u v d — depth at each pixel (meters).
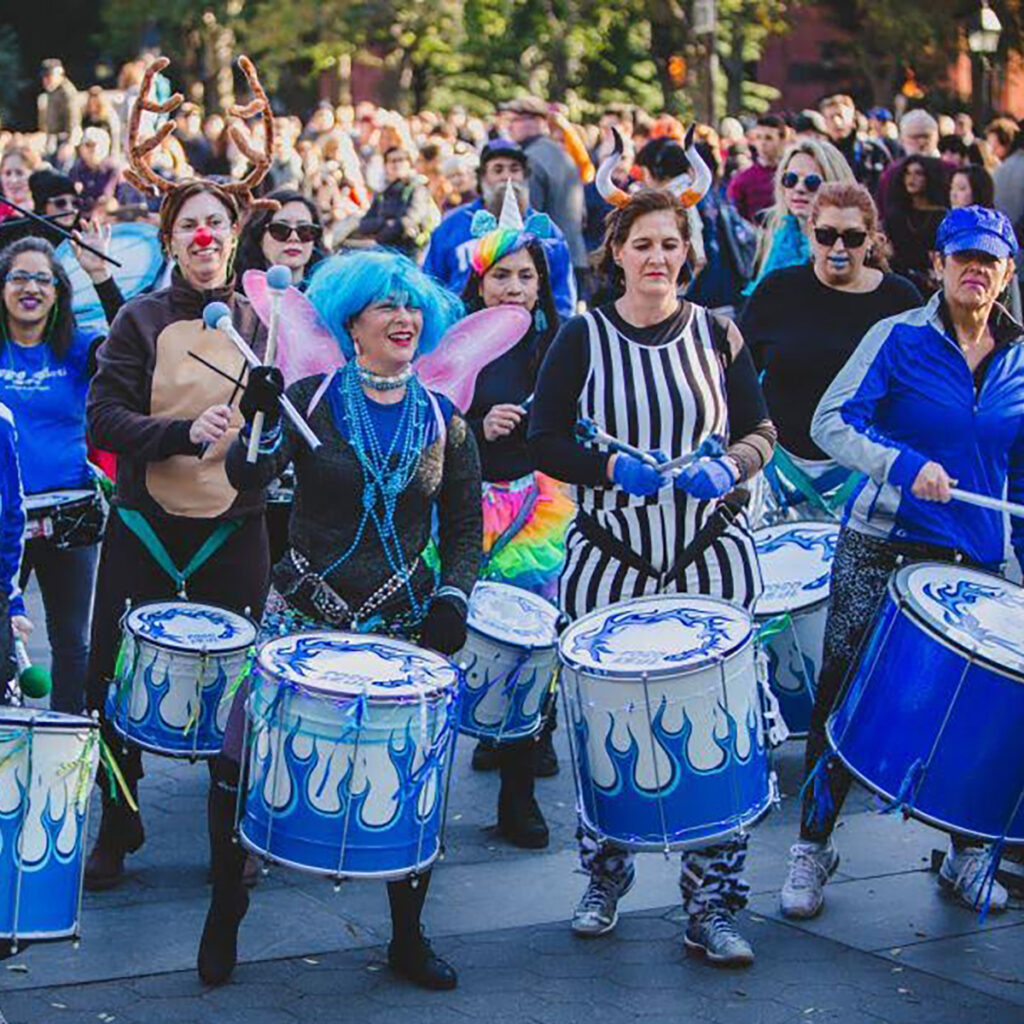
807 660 6.54
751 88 35.31
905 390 5.52
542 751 7.05
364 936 5.51
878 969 5.31
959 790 4.83
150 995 5.08
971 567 5.28
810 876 5.68
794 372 7.35
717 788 4.99
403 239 12.12
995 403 5.49
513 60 34.03
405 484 5.08
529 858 6.20
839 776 5.61
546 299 6.88
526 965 5.32
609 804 5.04
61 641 6.79
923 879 5.98
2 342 6.66
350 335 5.16
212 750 5.68
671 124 13.86
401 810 4.73
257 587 6.07
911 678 4.89
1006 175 14.28
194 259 5.86
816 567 6.71
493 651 6.10
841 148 13.88
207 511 5.90
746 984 5.20
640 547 5.44
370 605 5.11
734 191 13.84
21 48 43.62
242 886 5.16
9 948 4.43
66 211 9.30
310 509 5.11
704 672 4.92
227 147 18.48
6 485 4.95
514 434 6.84
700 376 5.44
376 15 33.62
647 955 5.39
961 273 5.43
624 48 34.00
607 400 5.42
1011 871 5.79
